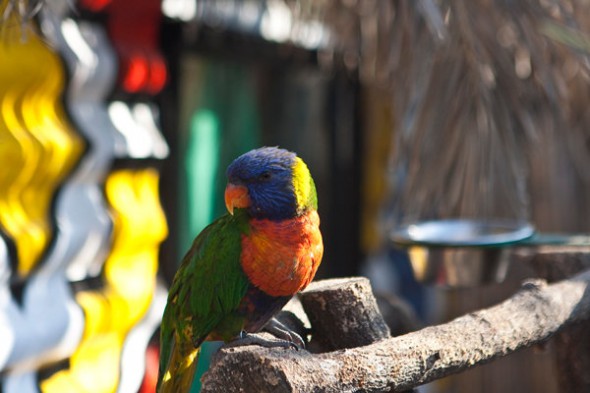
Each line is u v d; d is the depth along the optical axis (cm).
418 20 637
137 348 684
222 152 865
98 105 643
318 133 983
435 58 642
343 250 1017
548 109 696
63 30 594
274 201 388
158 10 696
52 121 592
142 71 673
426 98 649
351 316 398
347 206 1016
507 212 675
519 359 839
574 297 454
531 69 663
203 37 764
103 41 639
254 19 822
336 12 725
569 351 502
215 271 392
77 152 606
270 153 402
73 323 594
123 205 653
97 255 636
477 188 657
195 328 399
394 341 355
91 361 631
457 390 870
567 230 856
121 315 648
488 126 648
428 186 666
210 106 843
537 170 845
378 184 1051
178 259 782
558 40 647
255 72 895
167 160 732
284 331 402
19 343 538
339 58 890
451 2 622
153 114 713
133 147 662
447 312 801
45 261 579
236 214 398
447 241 522
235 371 324
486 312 405
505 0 633
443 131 655
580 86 724
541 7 640
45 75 577
